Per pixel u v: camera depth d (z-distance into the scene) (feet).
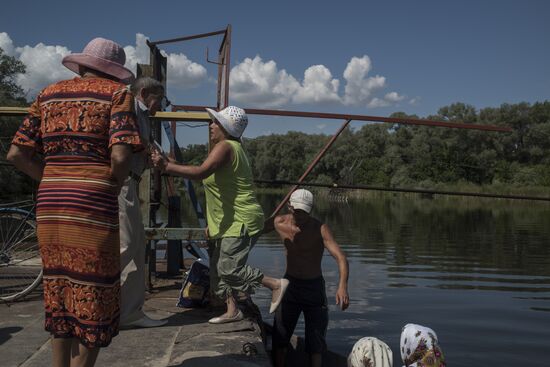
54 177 7.03
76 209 6.87
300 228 13.83
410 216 100.58
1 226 14.82
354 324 22.61
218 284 12.00
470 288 31.35
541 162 229.66
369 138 250.78
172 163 11.12
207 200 12.00
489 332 21.47
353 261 42.83
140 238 11.83
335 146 253.03
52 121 7.04
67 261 6.93
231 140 11.93
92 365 7.19
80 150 6.95
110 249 7.11
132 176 9.11
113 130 6.84
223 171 11.63
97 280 6.97
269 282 11.93
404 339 10.11
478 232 67.82
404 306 26.27
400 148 231.30
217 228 11.84
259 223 12.02
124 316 11.64
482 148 229.25
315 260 13.89
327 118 22.76
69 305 6.96
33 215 15.07
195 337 11.12
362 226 77.71
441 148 226.38
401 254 47.29
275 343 14.24
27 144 7.44
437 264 41.14
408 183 201.87
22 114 14.98
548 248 51.16
